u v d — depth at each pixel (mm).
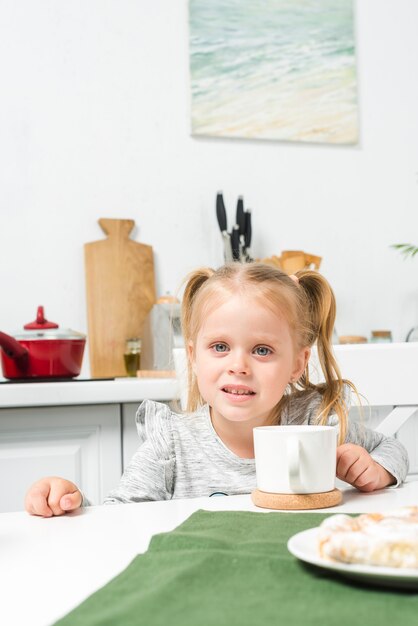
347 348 1210
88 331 2047
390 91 2410
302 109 2305
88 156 2115
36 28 2092
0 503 1512
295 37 2309
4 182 2037
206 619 332
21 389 1491
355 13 2385
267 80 2275
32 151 2068
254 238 2252
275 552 457
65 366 1617
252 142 2268
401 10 2426
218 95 2230
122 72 2158
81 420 1559
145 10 2184
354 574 387
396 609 348
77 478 1551
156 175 2172
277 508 670
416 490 811
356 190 2355
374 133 2389
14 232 2035
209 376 912
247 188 2252
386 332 2199
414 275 2389
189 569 406
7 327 2010
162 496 1016
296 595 370
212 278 990
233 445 1051
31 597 400
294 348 1017
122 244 2100
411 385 1220
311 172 2318
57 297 2055
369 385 1206
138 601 356
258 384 897
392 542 383
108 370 2043
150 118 2176
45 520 652
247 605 354
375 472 799
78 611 350
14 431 1522
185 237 2184
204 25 2227
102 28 2146
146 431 1072
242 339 898
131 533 577
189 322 1144
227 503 720
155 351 1963
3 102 2053
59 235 2070
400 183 2400
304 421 1050
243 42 2260
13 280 2023
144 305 2102
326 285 1131
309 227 2303
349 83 2352
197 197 2203
